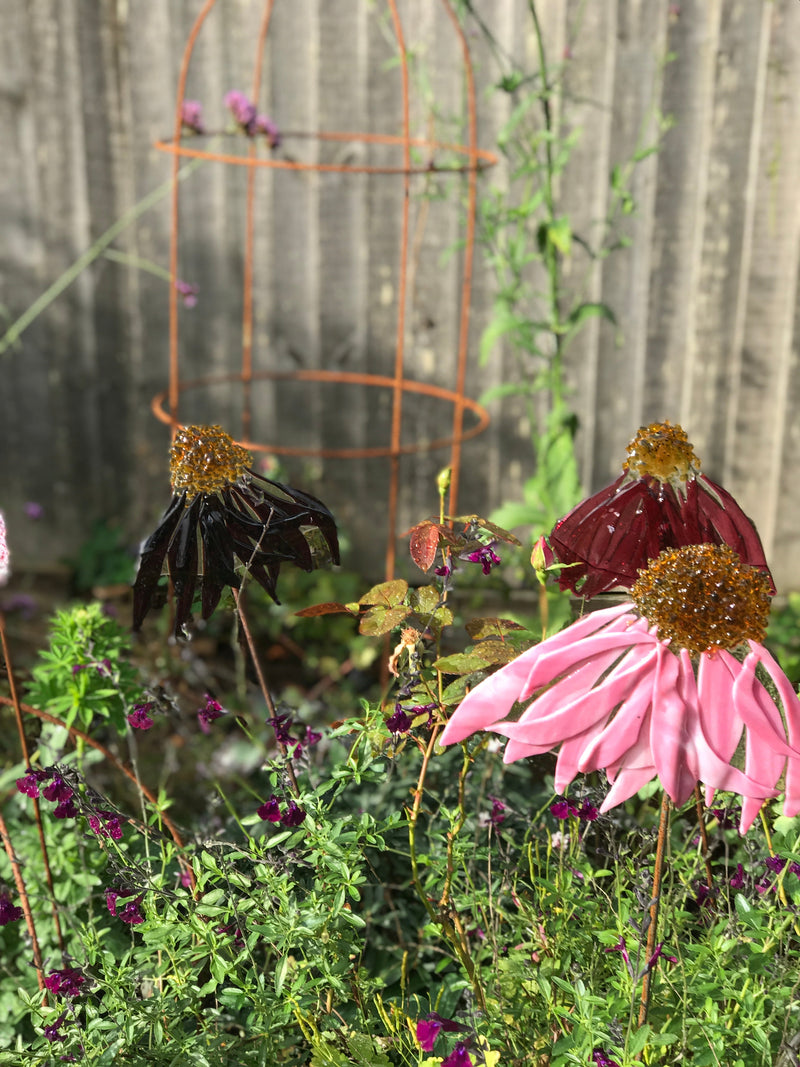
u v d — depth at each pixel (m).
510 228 1.60
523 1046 0.65
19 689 0.90
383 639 1.46
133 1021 0.65
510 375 1.69
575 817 0.71
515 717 0.56
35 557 1.84
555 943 0.68
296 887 0.72
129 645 0.91
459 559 0.68
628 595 0.62
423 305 1.68
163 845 0.73
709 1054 0.59
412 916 0.82
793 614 1.58
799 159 1.54
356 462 1.75
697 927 0.70
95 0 1.61
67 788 0.69
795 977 0.64
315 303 1.70
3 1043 0.75
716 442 1.67
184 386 1.64
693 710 0.52
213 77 1.63
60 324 1.76
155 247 1.72
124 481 1.82
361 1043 0.64
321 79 1.61
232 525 0.65
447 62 1.57
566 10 1.52
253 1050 0.65
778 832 0.70
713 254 1.59
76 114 1.66
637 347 1.64
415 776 0.88
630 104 1.55
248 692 1.46
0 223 1.72
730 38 1.51
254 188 1.66
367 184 1.64
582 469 1.70
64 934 0.80
